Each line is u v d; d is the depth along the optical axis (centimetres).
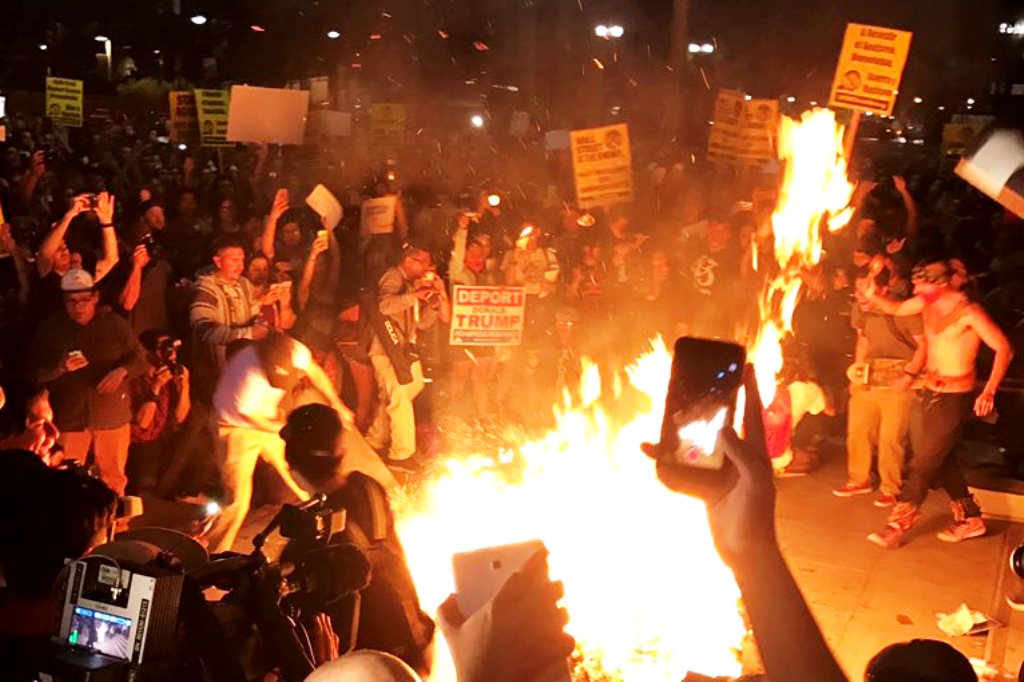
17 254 895
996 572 782
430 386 1112
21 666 239
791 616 160
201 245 1270
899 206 1593
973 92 4338
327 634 345
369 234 1206
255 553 325
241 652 297
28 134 1950
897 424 891
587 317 1158
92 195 891
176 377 866
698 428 167
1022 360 1148
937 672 232
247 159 1711
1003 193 243
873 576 772
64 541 277
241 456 718
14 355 870
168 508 861
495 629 170
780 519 877
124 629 235
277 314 973
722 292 1150
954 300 804
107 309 803
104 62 4078
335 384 991
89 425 786
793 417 971
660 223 1644
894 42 1137
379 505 436
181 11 4009
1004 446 1015
